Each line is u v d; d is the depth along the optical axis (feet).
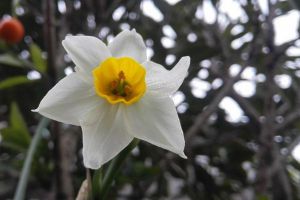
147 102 0.45
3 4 1.04
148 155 0.94
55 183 0.69
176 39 1.00
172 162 0.90
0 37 0.75
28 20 1.04
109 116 0.45
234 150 0.98
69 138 0.76
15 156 0.96
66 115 0.44
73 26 0.99
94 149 0.44
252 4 0.93
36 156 0.78
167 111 0.44
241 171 0.98
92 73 0.45
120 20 0.97
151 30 0.97
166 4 0.89
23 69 1.01
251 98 0.97
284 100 0.96
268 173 0.76
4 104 1.03
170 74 0.45
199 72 0.99
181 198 1.01
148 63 0.46
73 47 0.45
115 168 0.44
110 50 0.47
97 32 0.88
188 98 0.98
